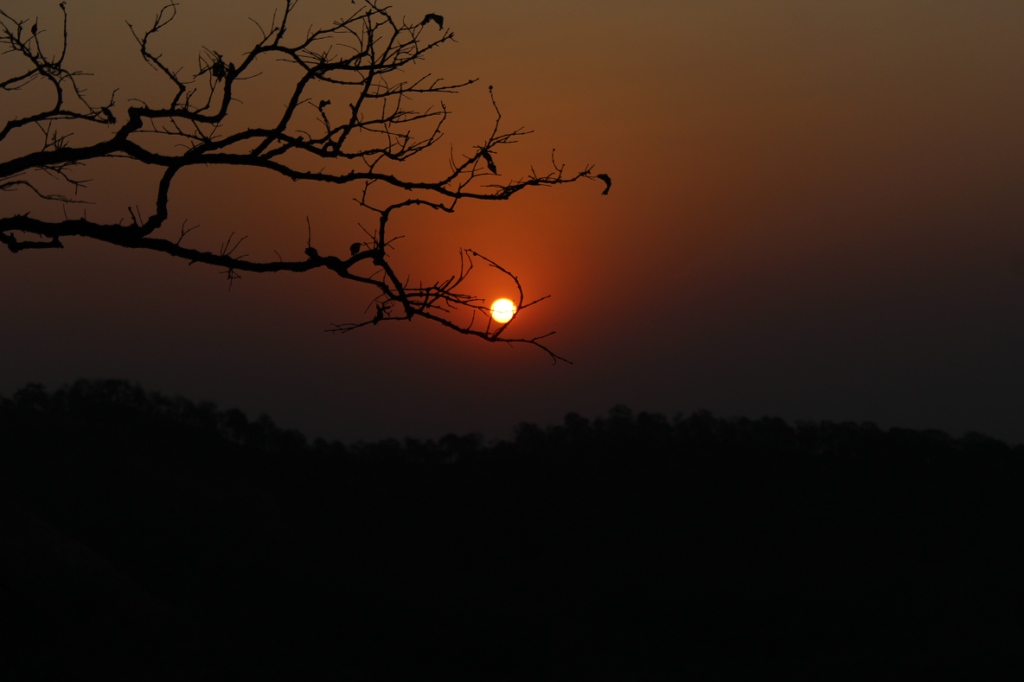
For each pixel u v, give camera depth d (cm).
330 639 4784
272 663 3975
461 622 5584
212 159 356
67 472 6556
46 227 323
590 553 7469
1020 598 6303
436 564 7025
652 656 5200
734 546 7606
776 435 10206
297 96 370
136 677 3112
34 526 4262
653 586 6675
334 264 341
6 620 3275
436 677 4378
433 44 379
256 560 5969
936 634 5538
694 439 10238
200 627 4241
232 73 361
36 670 2908
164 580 5075
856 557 7269
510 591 6531
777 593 6481
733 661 5078
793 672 4797
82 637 3416
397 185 371
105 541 5503
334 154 375
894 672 4762
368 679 4147
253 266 337
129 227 332
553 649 5212
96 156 343
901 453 9538
